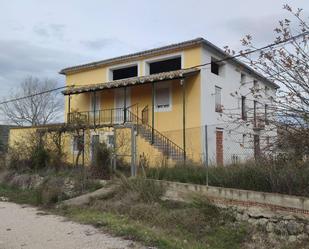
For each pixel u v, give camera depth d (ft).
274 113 24.14
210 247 28.32
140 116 80.53
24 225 33.14
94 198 44.91
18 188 62.03
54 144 72.38
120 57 85.46
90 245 25.54
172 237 29.32
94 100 84.12
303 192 30.94
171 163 51.39
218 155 44.42
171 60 81.71
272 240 29.86
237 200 34.50
